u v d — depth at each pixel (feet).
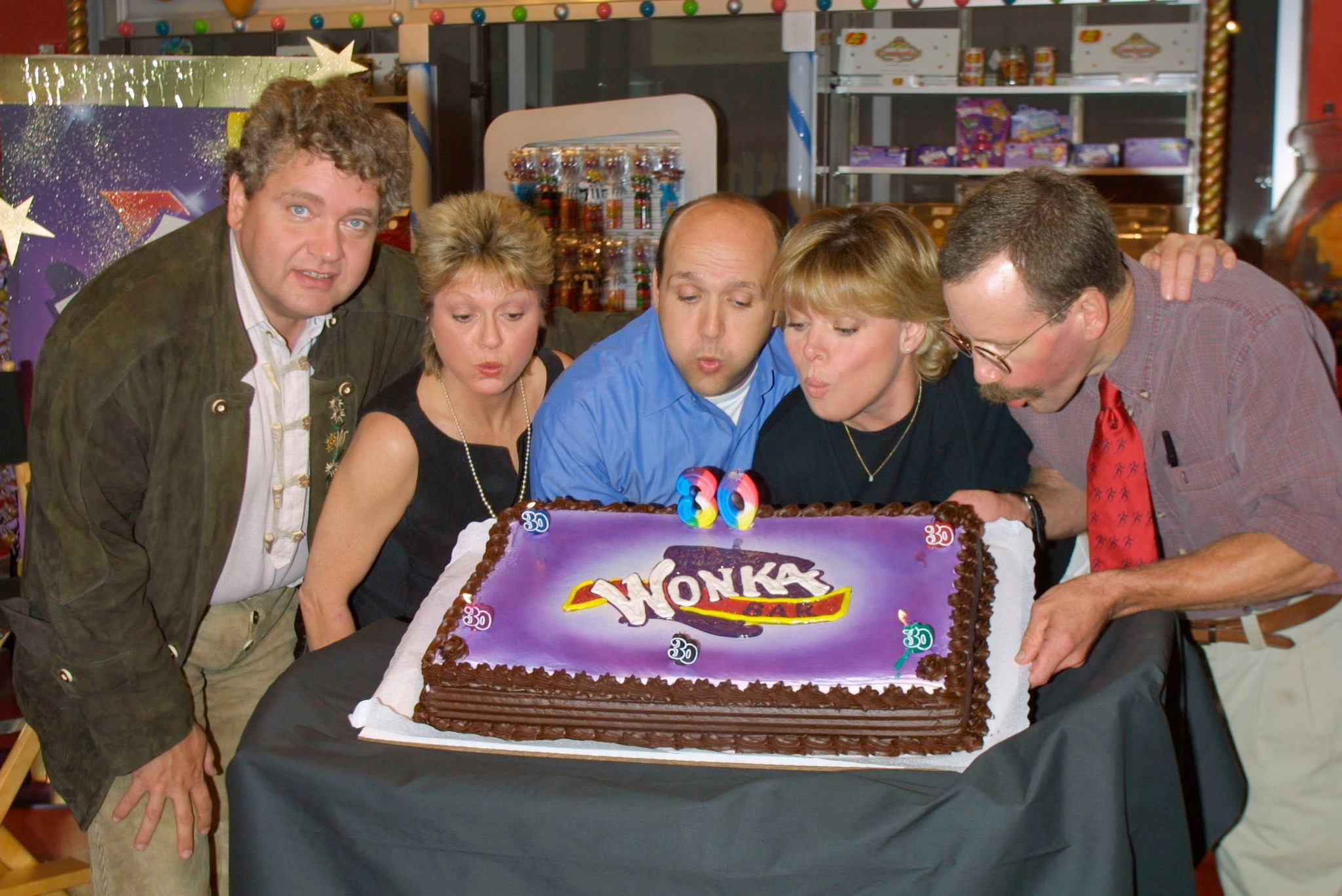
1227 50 12.00
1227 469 4.64
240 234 4.95
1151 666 3.49
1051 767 3.27
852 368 4.47
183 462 5.04
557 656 3.82
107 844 5.05
